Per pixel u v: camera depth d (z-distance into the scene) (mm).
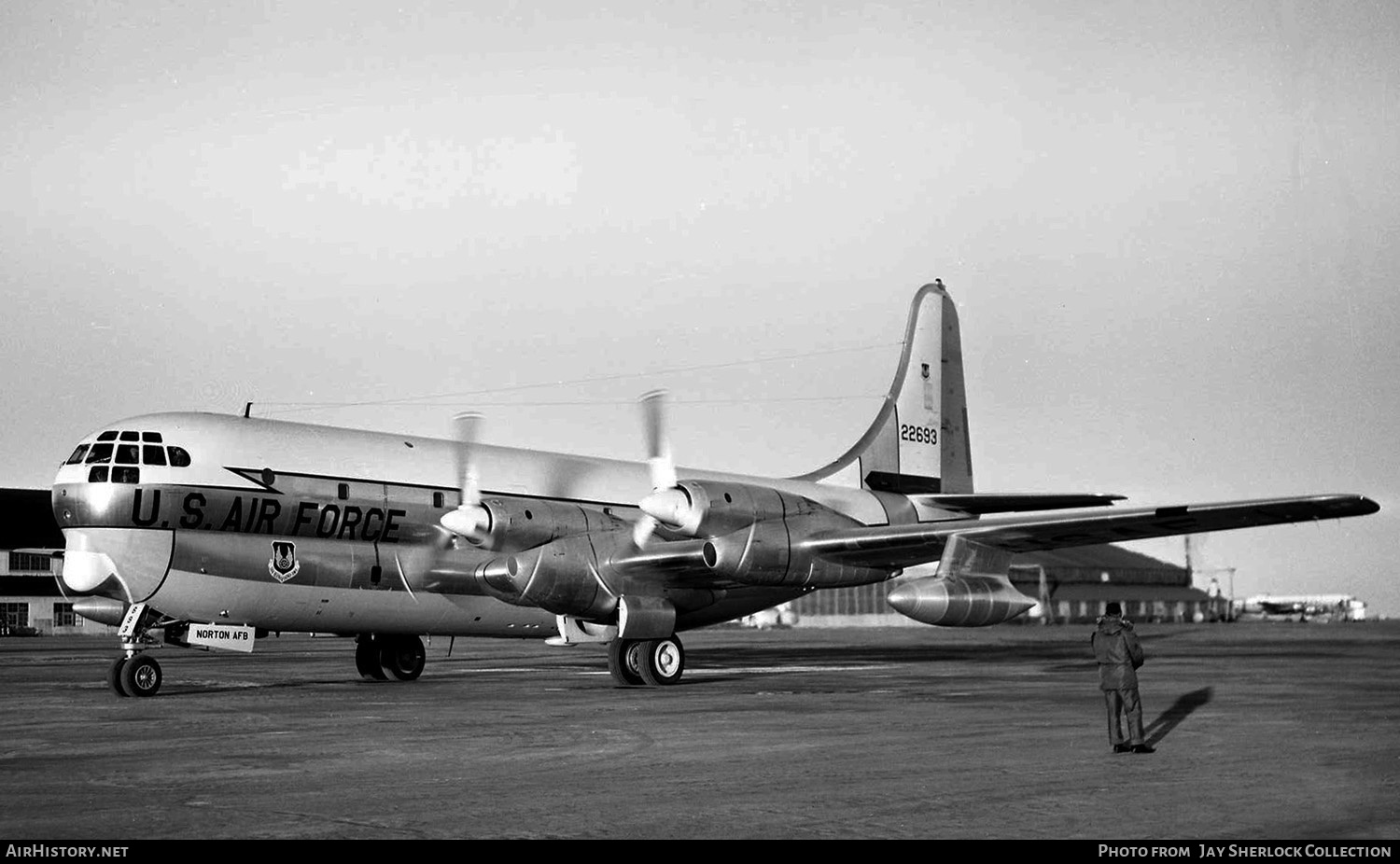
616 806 9523
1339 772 11000
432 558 22672
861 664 29969
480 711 17047
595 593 21969
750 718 15938
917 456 30562
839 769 11320
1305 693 19328
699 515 21516
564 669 28484
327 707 17781
